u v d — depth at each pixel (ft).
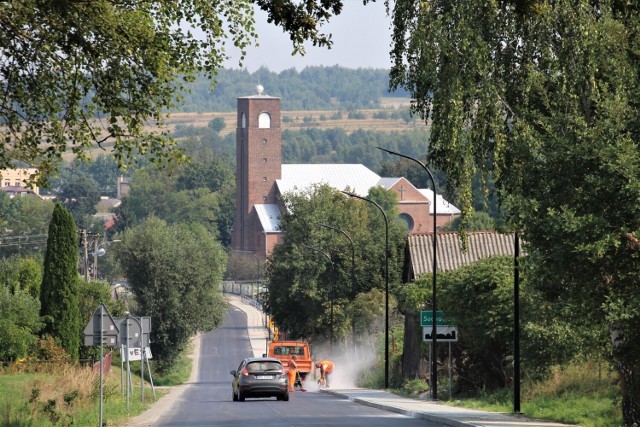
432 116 234.99
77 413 277.85
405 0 236.02
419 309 444.14
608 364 294.66
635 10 227.40
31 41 171.94
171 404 386.73
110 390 359.87
